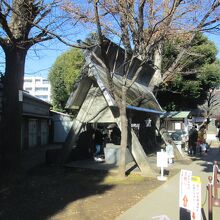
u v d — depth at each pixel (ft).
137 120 64.75
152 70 68.95
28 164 59.06
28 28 40.45
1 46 40.37
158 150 75.87
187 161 63.98
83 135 61.98
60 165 53.47
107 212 29.17
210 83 124.06
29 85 238.68
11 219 27.27
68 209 30.09
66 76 137.59
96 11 39.55
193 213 21.50
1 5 36.88
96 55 47.65
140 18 45.85
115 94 44.73
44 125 114.73
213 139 156.04
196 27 48.32
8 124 40.88
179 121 98.73
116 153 55.77
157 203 31.96
